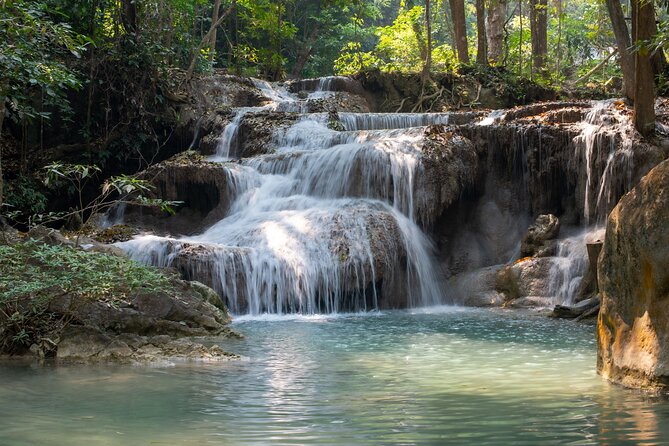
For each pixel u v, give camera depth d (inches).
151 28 955.3
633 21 711.1
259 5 1159.0
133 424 224.1
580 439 205.8
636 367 273.7
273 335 434.9
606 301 293.4
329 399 260.5
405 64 1230.9
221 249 565.6
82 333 356.8
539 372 313.7
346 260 587.2
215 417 233.0
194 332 414.3
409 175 663.8
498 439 206.4
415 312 578.6
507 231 692.1
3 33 542.6
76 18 869.8
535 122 708.7
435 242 679.7
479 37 1114.7
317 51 1596.9
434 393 270.8
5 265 372.5
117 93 863.7
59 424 223.8
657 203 265.6
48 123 800.3
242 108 884.0
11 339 360.2
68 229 733.3
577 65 1317.7
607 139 653.9
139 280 377.7
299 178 707.4
